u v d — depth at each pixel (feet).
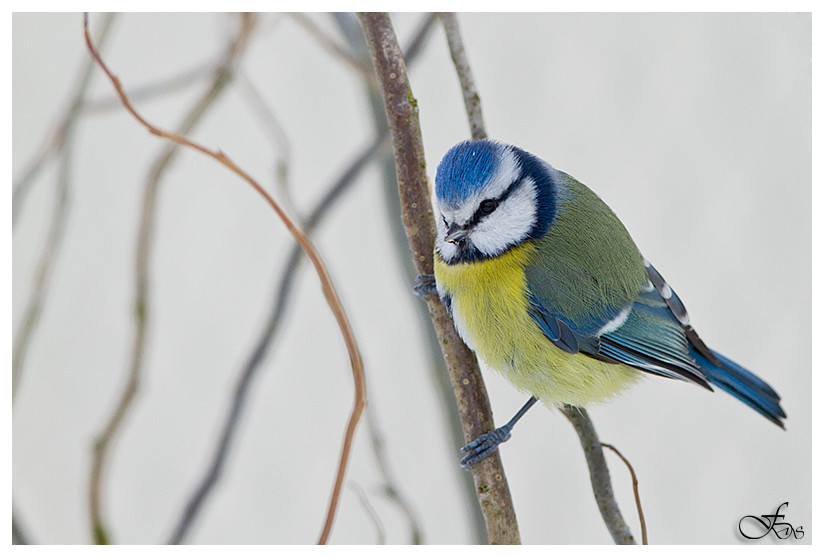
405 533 19.49
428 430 22.63
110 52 21.34
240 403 17.88
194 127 19.16
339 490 12.46
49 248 18.63
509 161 18.39
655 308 19.95
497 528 15.65
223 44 19.08
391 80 15.98
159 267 23.39
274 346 18.25
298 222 18.54
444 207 17.76
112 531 18.08
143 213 19.03
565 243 18.89
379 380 22.89
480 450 15.98
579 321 18.81
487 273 18.25
